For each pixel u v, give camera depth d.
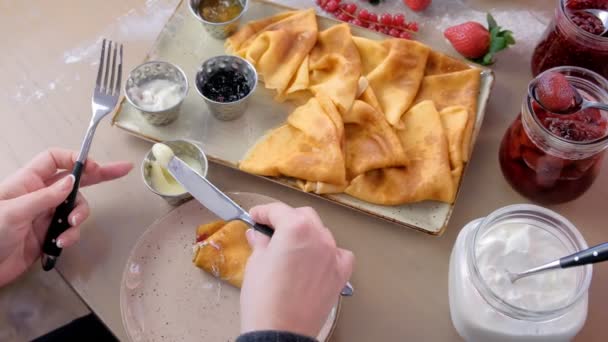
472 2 1.27
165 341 0.91
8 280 0.93
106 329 0.97
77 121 1.13
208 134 1.10
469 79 1.13
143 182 1.06
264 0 1.24
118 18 1.26
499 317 0.83
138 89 1.11
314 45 1.17
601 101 0.95
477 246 0.86
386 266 0.99
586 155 0.90
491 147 1.11
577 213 1.04
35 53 1.21
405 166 1.04
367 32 1.20
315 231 0.77
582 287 0.77
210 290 0.95
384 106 1.11
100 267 0.98
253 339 0.67
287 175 1.03
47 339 0.93
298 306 0.73
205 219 0.99
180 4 1.24
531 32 1.24
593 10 1.08
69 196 0.94
